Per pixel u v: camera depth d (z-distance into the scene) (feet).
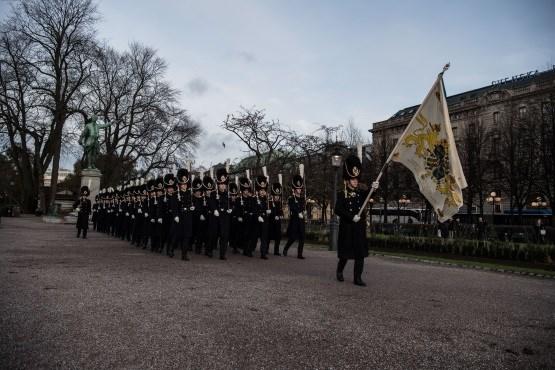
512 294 27.89
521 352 15.93
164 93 152.46
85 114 133.18
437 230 86.84
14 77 129.80
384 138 168.76
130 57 150.20
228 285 26.50
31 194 149.79
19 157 156.15
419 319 19.88
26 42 128.16
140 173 161.07
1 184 195.21
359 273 28.99
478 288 29.73
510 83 181.37
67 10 131.75
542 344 16.94
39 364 12.99
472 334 17.89
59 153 139.03
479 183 129.59
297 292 25.08
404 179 145.18
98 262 35.09
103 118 147.43
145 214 50.65
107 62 145.69
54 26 132.87
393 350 15.46
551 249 48.14
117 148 149.07
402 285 29.58
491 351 15.87
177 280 27.66
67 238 60.49
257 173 99.30
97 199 90.33
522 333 18.39
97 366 13.01
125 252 44.91
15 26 126.82
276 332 16.98
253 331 16.98
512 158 121.19
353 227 29.58
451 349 15.85
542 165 118.01
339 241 30.25
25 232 68.03
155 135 150.10
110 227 74.90
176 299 21.90
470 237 74.74
